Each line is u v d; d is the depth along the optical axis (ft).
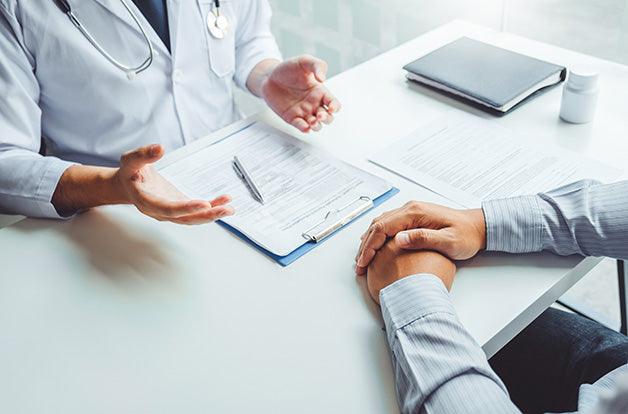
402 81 3.85
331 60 6.79
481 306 2.33
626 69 3.71
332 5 6.32
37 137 3.50
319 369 2.16
